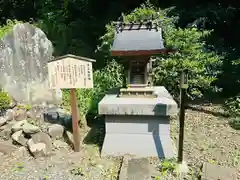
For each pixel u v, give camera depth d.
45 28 7.89
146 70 3.57
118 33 3.49
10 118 4.22
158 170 3.09
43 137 3.73
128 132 3.48
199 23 6.19
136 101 3.43
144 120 3.41
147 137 3.45
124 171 3.05
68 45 7.77
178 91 5.22
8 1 9.38
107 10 8.09
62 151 3.65
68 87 3.43
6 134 3.91
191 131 4.45
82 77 3.38
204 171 3.00
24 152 3.59
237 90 6.32
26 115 4.45
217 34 6.88
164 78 5.12
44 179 2.97
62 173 3.10
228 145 3.88
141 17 4.33
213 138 4.14
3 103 4.24
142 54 3.15
